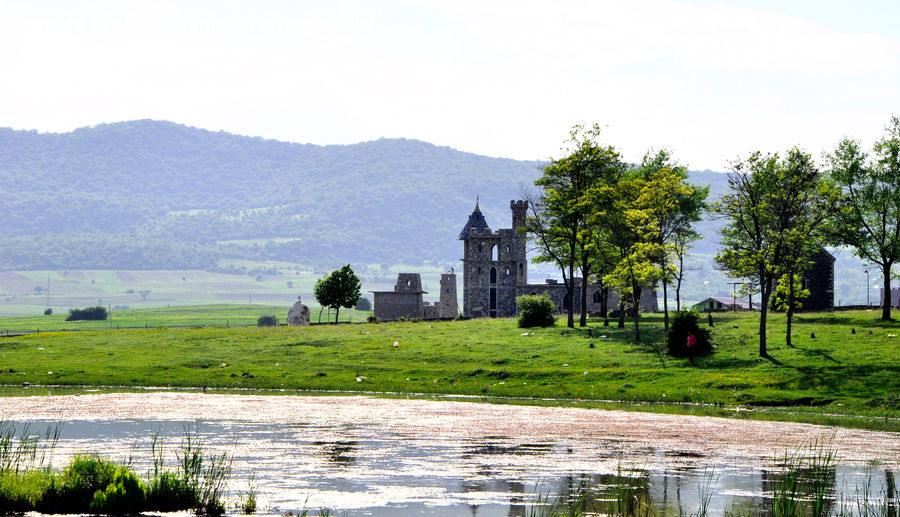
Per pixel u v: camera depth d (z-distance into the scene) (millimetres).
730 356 91688
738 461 47156
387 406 71812
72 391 82312
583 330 113062
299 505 35906
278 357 104688
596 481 41438
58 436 53125
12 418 61531
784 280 95500
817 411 70188
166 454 46875
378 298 180625
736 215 96938
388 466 44594
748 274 94062
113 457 45562
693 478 42406
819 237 107000
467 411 68875
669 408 72500
